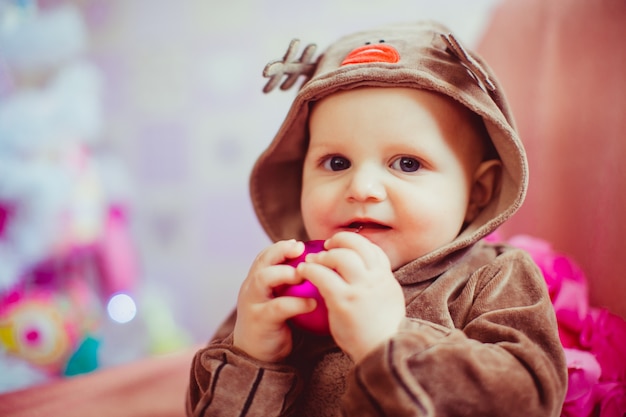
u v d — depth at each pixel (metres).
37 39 2.10
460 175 0.81
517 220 1.28
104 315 1.93
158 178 2.41
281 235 0.98
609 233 1.06
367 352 0.62
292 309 0.66
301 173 1.01
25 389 1.24
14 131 1.92
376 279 0.64
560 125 1.20
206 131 2.38
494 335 0.70
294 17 2.27
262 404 0.70
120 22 2.47
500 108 0.84
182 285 2.34
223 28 2.37
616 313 1.03
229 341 0.77
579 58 1.16
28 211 1.87
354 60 0.81
